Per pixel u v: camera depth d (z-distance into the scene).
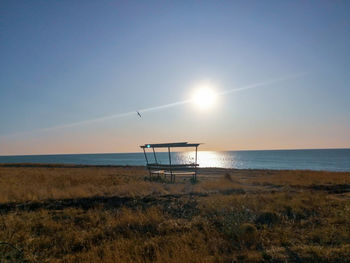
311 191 13.15
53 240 6.46
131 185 14.10
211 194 12.09
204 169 33.53
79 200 10.59
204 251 5.59
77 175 21.31
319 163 76.88
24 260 5.25
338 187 15.07
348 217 7.91
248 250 5.77
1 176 20.09
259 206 9.28
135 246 5.82
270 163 80.50
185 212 8.91
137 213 8.45
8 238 6.22
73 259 5.30
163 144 18.88
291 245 6.00
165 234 6.88
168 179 19.30
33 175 20.78
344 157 122.94
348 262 4.92
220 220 7.73
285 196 10.96
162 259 5.18
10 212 8.68
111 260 5.11
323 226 7.32
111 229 7.11
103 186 13.98
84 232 6.89
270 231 6.99
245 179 20.02
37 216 8.18
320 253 5.31
